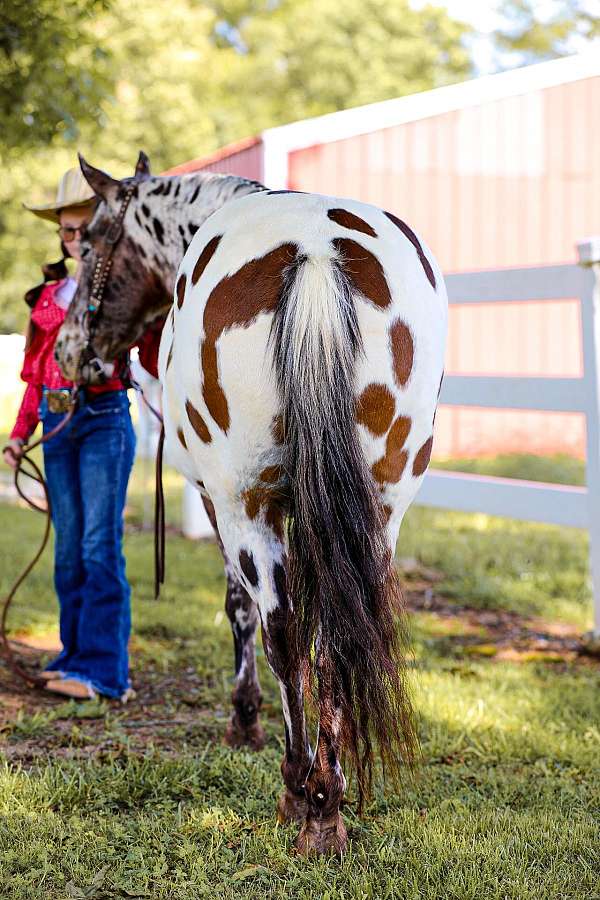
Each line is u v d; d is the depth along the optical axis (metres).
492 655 6.52
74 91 9.47
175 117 27.25
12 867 3.42
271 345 3.08
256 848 3.51
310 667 3.12
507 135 16.19
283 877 3.34
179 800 4.04
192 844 3.56
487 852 3.48
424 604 7.97
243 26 43.09
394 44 37.50
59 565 5.56
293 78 38.19
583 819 3.81
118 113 24.19
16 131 9.60
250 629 4.48
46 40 8.78
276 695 5.48
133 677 5.87
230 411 3.22
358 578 3.03
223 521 3.44
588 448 6.70
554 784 4.21
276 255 3.21
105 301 4.64
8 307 26.78
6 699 5.32
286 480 3.24
